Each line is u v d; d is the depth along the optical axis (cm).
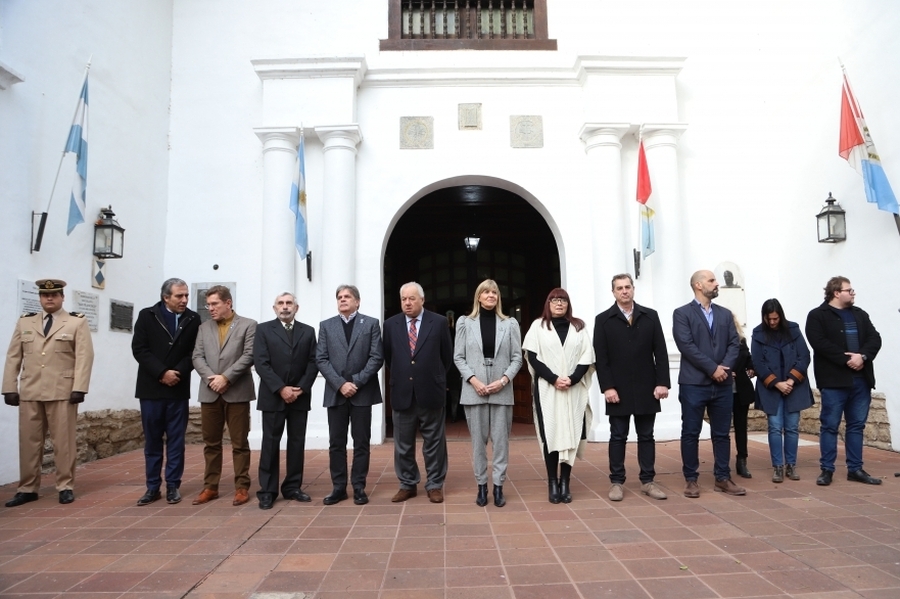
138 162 696
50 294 461
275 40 773
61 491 449
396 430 448
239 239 745
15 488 488
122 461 612
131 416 675
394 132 751
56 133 570
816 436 711
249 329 461
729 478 452
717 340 451
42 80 553
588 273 732
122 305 664
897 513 384
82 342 464
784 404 488
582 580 287
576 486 482
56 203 566
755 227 756
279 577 295
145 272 707
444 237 1088
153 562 317
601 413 701
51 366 454
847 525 361
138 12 702
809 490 452
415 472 451
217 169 757
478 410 431
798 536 344
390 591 277
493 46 770
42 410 459
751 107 769
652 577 289
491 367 434
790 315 735
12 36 519
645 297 720
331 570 304
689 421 445
